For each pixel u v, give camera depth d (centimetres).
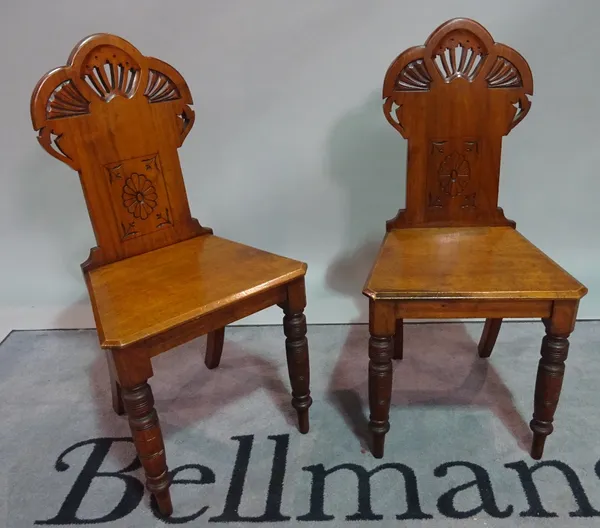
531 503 124
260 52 173
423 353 178
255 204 197
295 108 181
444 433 145
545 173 187
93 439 151
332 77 176
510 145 183
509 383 163
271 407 159
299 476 135
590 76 172
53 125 125
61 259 208
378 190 192
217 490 133
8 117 182
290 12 167
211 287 123
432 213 152
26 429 155
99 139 132
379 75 175
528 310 120
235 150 188
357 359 177
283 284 129
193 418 156
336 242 202
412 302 120
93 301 122
